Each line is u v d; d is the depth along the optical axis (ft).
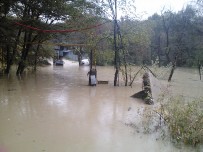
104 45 71.72
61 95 52.24
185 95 53.31
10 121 34.09
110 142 27.73
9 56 83.97
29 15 77.30
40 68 123.75
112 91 57.72
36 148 25.96
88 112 39.06
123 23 68.59
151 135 29.60
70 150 25.72
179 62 128.06
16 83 68.33
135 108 41.73
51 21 81.30
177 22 127.85
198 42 119.03
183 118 28.73
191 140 27.20
